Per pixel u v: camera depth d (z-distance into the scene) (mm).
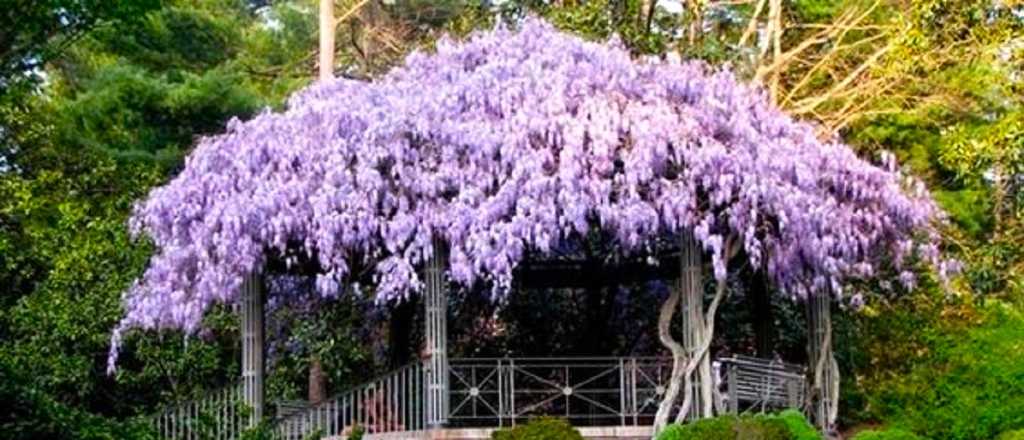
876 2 22750
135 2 16562
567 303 18312
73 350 16875
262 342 14148
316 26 27844
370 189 13508
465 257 13352
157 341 16906
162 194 14172
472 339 18000
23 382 10312
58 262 16938
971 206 23766
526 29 14586
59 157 21141
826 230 14016
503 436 12391
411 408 13766
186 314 13906
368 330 17578
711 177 13445
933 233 16203
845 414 16453
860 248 14594
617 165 13641
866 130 24312
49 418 9961
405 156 13656
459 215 13414
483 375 14953
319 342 17375
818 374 14906
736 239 13867
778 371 14719
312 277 15953
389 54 26469
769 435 12320
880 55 22359
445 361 13805
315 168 13727
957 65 21688
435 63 14562
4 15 15781
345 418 13672
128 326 14586
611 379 15555
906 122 23984
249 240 13617
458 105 13812
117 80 22188
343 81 14461
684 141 13516
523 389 14781
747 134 13875
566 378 14961
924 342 16953
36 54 17641
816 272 14242
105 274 16984
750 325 17344
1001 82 17750
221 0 27219
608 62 14094
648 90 13961
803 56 25828
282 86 25094
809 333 15086
